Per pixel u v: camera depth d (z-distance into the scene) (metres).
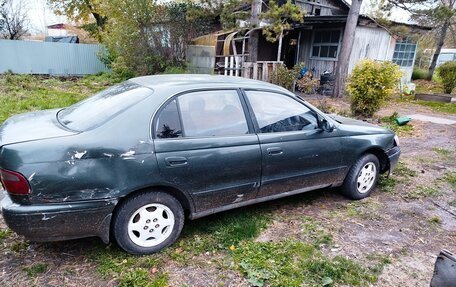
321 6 15.68
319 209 3.71
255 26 11.04
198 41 12.94
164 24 12.95
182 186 2.74
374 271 2.68
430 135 7.39
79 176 2.34
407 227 3.41
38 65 14.54
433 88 15.45
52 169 2.28
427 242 3.15
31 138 2.37
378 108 8.53
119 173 2.46
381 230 3.33
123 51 13.05
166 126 2.69
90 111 2.81
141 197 2.62
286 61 15.26
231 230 3.13
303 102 3.49
